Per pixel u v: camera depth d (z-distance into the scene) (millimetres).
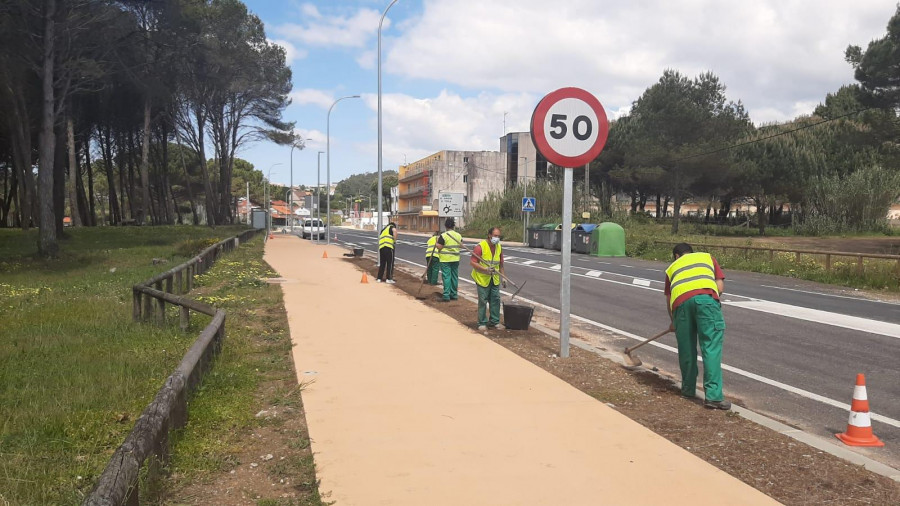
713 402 5535
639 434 4770
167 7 29609
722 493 3775
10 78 27766
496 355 7383
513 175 82188
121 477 2959
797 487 3926
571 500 3641
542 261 25641
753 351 8531
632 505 3594
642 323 10805
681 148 48594
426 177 91438
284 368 6805
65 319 9719
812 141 53219
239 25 47500
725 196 57688
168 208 58438
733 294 14828
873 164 48938
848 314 11727
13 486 3562
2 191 73188
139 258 23859
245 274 16766
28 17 24500
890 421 5609
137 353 7250
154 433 3668
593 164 61625
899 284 16172
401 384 6086
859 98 31172
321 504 3551
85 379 6047
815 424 5562
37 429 4637
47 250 24000
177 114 51844
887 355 8289
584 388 6141
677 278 5922
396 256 29516
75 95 39562
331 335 8586
